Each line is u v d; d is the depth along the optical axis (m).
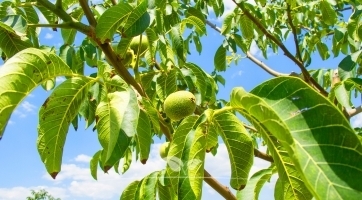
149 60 0.91
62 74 0.47
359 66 0.99
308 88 0.30
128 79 0.61
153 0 0.94
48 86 0.80
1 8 0.71
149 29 0.81
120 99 0.46
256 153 0.82
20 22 0.63
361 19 1.03
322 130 0.29
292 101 0.31
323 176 0.27
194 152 0.42
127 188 0.67
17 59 0.43
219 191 0.61
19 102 0.42
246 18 1.26
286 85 0.31
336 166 0.27
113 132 0.44
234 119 0.44
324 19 1.33
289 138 0.28
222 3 1.35
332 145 0.28
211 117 0.42
